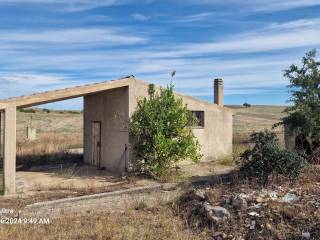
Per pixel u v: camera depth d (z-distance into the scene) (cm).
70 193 1402
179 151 1712
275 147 1252
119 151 1844
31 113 6391
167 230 956
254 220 930
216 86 2241
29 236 923
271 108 8119
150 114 1711
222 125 2134
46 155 2388
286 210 933
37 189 1483
